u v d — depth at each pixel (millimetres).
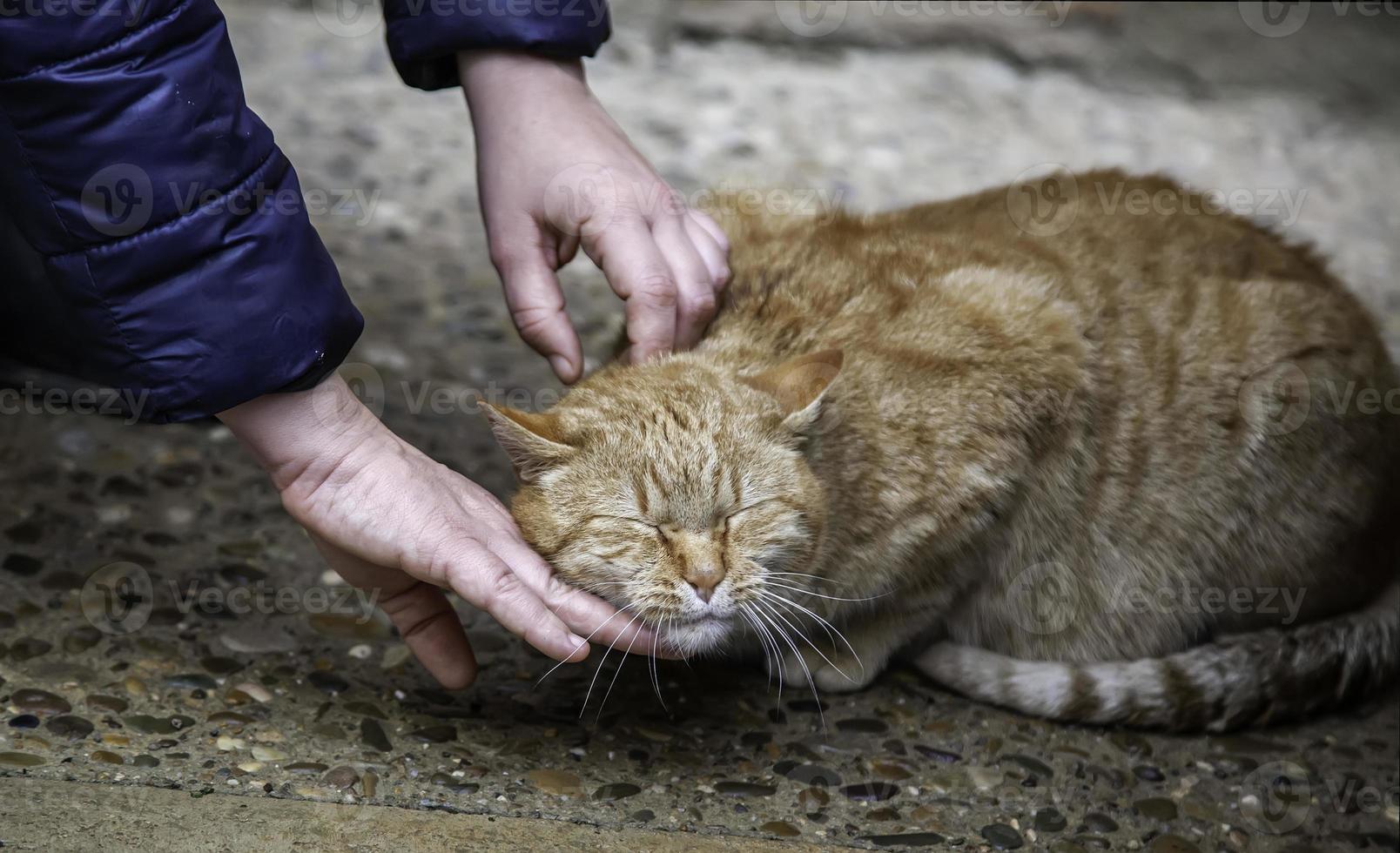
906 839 2371
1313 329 3078
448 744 2498
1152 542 3025
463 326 4383
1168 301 3051
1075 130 6656
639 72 6820
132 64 2039
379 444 2324
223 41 2182
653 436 2473
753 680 2885
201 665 2672
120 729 2416
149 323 2127
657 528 2439
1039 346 2840
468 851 2141
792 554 2570
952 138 6387
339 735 2484
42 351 2436
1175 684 2816
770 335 2867
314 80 6375
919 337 2836
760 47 7297
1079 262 3098
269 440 2258
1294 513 3027
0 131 2018
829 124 6410
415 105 6215
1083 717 2818
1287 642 2912
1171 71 7379
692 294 2705
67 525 3137
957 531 2807
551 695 2727
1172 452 2992
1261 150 6621
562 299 2781
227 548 3137
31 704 2453
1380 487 3094
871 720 2775
